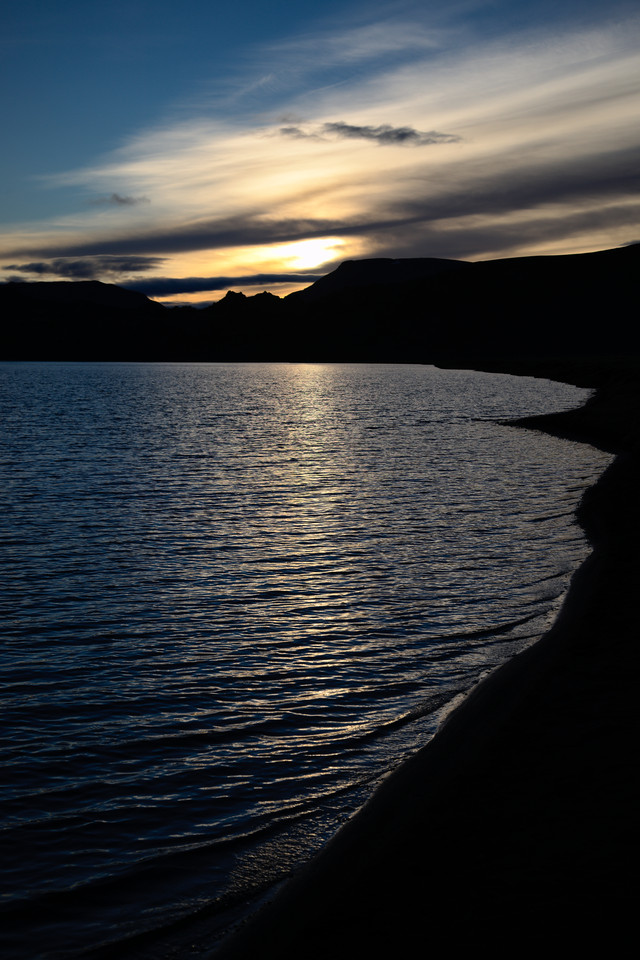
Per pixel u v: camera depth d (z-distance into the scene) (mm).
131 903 6555
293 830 7598
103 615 14867
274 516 25250
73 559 19406
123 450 46188
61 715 10453
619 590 14906
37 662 12430
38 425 64250
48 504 27500
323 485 32188
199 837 7539
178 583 17172
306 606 15383
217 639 13500
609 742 8367
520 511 25391
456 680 11406
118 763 9102
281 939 5715
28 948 6035
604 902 5562
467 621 14219
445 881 6055
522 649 12594
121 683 11570
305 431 60031
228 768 8953
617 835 6465
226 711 10562
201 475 35594
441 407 85312
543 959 5020
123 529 23141
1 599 15906
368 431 59219
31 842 7477
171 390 136000
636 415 52812
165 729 10023
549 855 6258
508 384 134625
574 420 54406
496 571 17719
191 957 5859
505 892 5812
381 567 18375
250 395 119625
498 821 6898
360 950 5359
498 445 47156
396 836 6863
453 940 5320
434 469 36844
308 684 11453
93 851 7328
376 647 12969
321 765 8961
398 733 9711
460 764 8242
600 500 25797
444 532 22344
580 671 10711
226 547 20734
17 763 9094
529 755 8242
